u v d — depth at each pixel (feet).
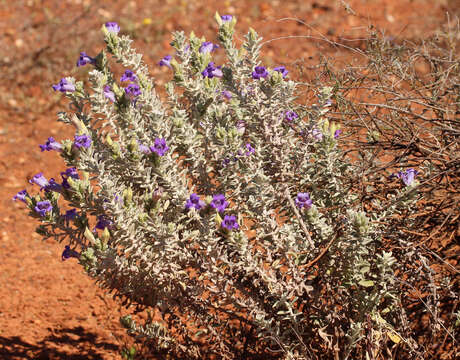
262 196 7.18
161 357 9.83
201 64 8.11
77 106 7.98
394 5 25.59
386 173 8.82
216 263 7.51
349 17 24.41
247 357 8.69
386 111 10.16
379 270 7.45
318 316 7.79
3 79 21.26
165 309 8.45
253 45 7.47
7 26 24.71
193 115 8.29
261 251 8.01
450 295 8.04
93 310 11.56
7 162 17.30
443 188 7.59
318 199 7.89
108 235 7.07
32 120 19.48
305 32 23.22
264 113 7.43
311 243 7.47
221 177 7.72
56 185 7.27
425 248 7.70
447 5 25.08
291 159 7.81
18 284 12.37
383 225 7.65
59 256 13.37
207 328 8.37
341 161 8.30
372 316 7.47
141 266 7.61
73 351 10.34
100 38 23.40
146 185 7.24
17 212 15.08
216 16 7.86
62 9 26.04
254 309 7.59
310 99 9.93
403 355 7.98
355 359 7.87
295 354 7.59
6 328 10.99
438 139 8.46
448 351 8.22
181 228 7.47
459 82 9.21
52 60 22.02
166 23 24.62
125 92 7.59
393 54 10.34
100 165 7.05
